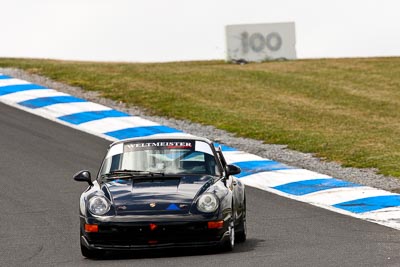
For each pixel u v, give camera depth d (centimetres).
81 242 3716
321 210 4994
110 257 3781
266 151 7044
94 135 7375
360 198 5309
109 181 3916
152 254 3803
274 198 5384
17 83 9338
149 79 10369
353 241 4003
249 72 11488
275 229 4441
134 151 4072
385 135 7838
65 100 8675
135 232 3591
